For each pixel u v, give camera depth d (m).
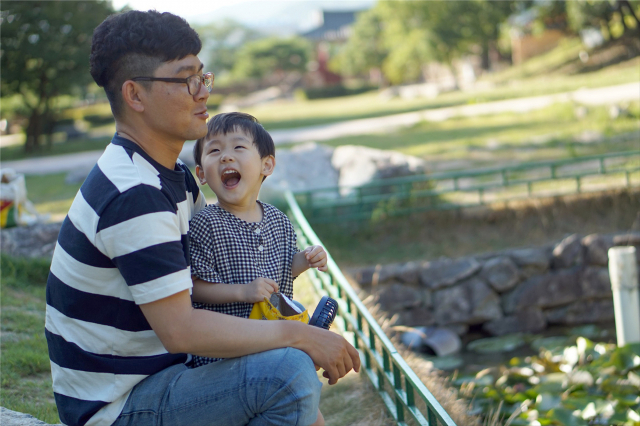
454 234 9.70
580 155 11.62
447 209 9.77
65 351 1.67
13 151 25.23
